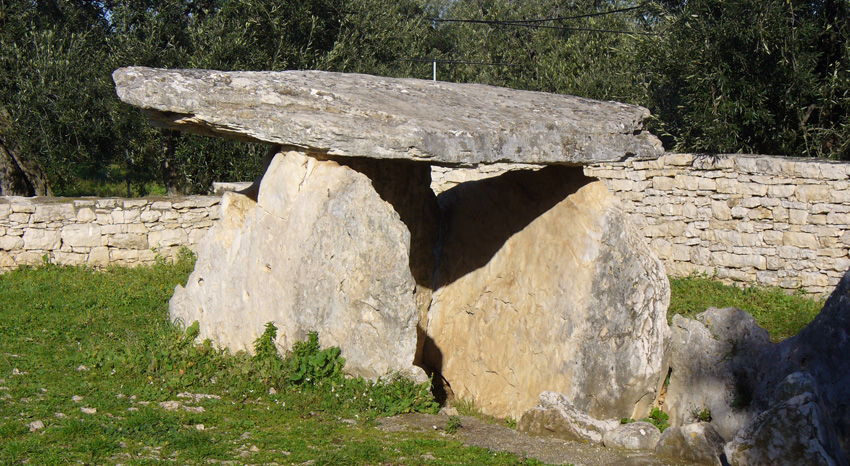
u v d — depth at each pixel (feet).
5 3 44.65
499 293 27.63
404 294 21.27
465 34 79.92
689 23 43.80
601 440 19.93
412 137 20.83
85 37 47.52
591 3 74.79
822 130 42.11
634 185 42.32
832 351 21.25
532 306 26.40
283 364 21.48
